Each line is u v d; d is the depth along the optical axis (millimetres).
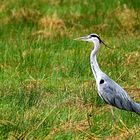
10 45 18812
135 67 17031
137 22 20703
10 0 22844
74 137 12062
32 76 16375
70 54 17891
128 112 13508
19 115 12891
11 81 15859
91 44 18828
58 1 23375
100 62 17234
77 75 16375
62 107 13797
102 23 20891
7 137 11969
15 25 20766
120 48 18641
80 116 13141
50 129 12234
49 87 15406
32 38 19734
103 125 12727
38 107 13609
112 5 22125
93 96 14406
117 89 12977
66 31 20094
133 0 21953
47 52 18000
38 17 21328
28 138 11758
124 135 12117
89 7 22312
